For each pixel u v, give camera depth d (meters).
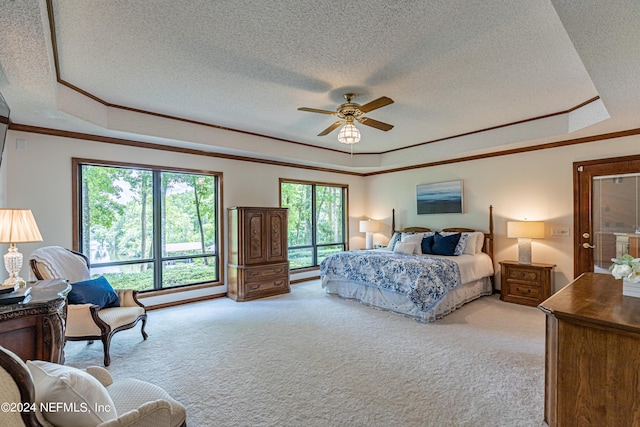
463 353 2.85
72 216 3.72
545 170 4.52
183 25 2.06
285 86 3.06
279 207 5.53
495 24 2.06
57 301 1.90
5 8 1.51
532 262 4.61
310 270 6.33
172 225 4.66
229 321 3.82
